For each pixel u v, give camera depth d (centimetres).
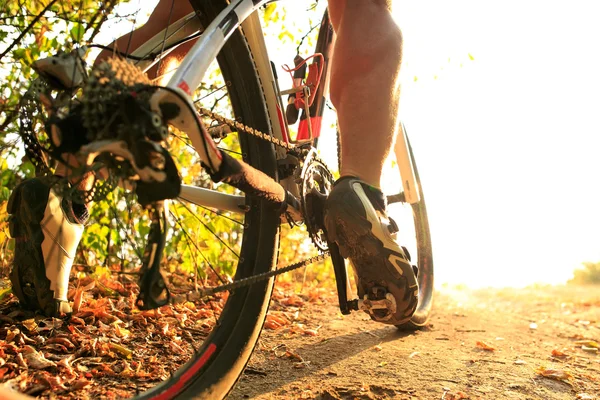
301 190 153
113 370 159
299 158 170
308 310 279
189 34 161
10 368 147
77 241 178
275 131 172
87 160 93
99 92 87
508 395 169
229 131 173
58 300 183
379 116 149
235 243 368
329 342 215
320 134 195
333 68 155
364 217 144
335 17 171
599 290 521
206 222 311
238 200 163
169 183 90
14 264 177
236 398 153
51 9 191
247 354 144
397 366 189
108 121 89
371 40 151
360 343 217
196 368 135
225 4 152
